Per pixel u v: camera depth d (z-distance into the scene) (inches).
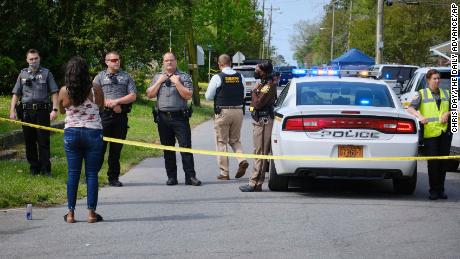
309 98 666.2
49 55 1592.0
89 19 1681.8
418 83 1035.9
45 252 430.9
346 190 693.3
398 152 619.5
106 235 478.3
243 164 751.7
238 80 751.7
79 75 512.1
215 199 629.6
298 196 649.6
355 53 2876.5
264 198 636.7
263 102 664.4
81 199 621.9
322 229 501.0
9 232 486.3
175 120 710.5
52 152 901.8
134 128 1298.0
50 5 1568.7
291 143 623.8
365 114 617.0
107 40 1738.4
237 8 3213.6
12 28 1430.9
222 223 520.1
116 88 693.9
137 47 1781.5
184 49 2199.8
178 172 810.8
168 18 1812.3
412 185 653.3
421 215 561.9
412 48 3400.6
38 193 617.0
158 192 668.7
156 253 429.4
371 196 656.4
